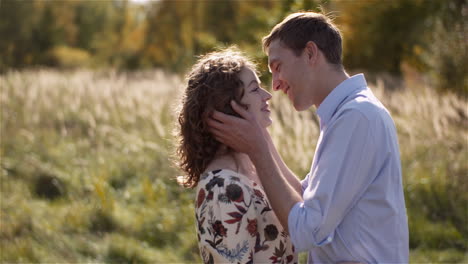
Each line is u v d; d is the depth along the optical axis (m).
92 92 9.34
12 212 4.92
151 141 6.91
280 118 6.46
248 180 1.64
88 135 7.67
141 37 31.56
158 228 4.80
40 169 6.21
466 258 4.23
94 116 8.11
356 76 1.62
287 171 1.92
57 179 6.05
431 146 6.01
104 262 4.26
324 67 1.63
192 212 4.96
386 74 14.52
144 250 4.49
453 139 6.07
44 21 37.41
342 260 1.57
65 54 36.53
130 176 6.26
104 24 44.69
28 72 12.56
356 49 16.94
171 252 4.50
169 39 29.59
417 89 9.51
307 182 1.90
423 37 15.91
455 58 10.16
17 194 5.48
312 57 1.62
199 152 1.66
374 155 1.50
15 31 36.06
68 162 6.69
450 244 4.49
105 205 5.07
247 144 1.56
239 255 1.52
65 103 9.13
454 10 11.18
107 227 4.91
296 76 1.65
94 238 4.67
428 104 6.83
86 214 5.01
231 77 1.63
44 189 5.96
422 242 4.51
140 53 31.08
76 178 6.11
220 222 1.51
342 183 1.48
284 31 1.66
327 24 1.65
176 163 1.82
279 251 1.65
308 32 1.62
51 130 7.74
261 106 1.70
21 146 7.04
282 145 5.45
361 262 1.54
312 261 1.70
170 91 9.47
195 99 1.63
